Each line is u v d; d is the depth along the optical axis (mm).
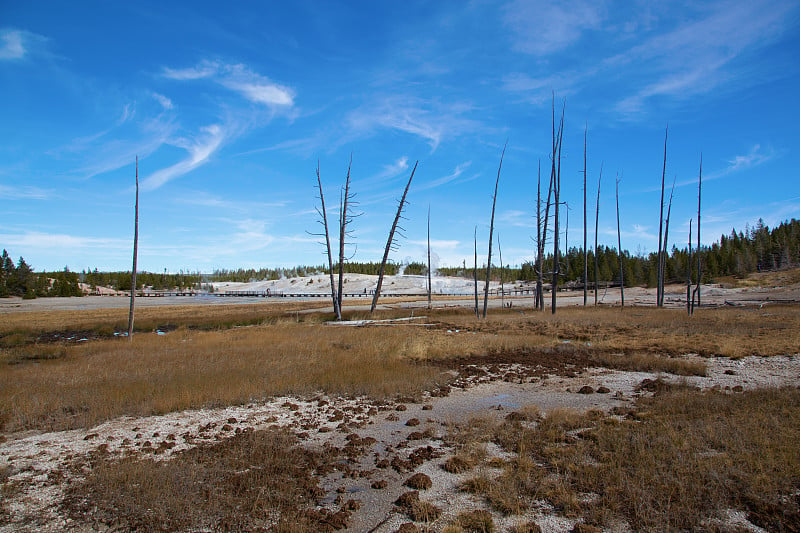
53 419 8891
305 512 5086
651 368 13867
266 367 13695
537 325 28297
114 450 7160
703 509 4930
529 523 4770
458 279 141750
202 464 6453
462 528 4727
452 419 8891
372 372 12914
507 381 12672
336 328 27547
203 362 14680
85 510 5195
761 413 8125
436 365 15266
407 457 6914
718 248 121125
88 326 35906
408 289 123750
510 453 6914
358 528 4805
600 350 17688
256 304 73188
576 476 5848
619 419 8523
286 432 7941
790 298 55750
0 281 109812
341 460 6793
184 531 4734
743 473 5645
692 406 8828
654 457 6266
